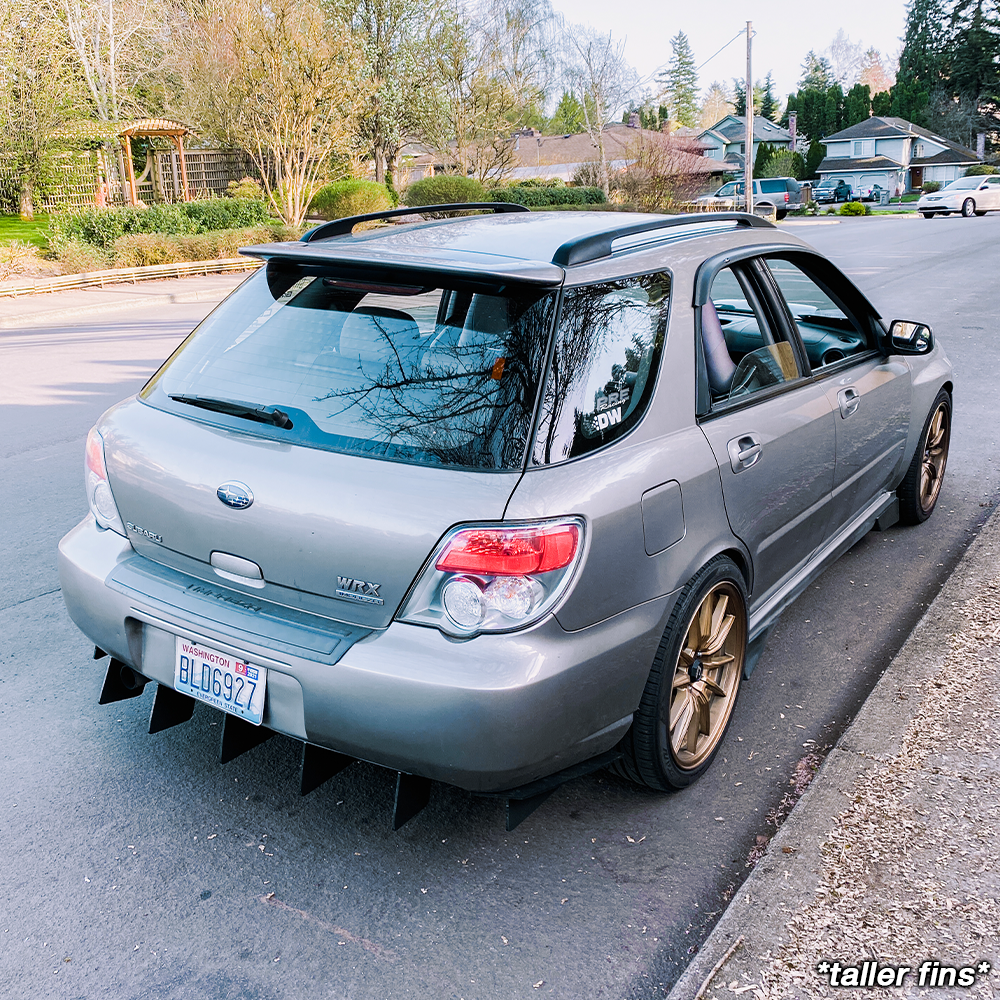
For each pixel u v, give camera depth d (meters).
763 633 3.42
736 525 3.04
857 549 5.00
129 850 2.76
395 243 2.95
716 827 2.88
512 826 2.51
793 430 3.38
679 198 41.62
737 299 3.58
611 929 2.47
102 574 2.86
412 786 2.50
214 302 18.00
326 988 2.28
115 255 20.72
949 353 9.90
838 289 4.13
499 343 2.47
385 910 2.53
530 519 2.30
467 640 2.31
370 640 2.38
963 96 100.94
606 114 49.94
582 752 2.57
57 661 3.90
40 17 29.34
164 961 2.36
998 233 28.94
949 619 3.86
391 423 2.46
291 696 2.46
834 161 84.25
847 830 2.63
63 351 11.93
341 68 27.78
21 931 2.45
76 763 3.18
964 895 2.39
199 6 32.69
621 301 2.72
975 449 6.60
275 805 2.97
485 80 40.38
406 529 2.31
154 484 2.74
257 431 2.61
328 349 2.68
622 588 2.53
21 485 6.23
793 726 3.42
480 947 2.41
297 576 2.48
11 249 20.08
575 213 3.52
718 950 2.24
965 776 2.86
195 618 2.61
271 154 28.70
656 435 2.74
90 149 30.45
